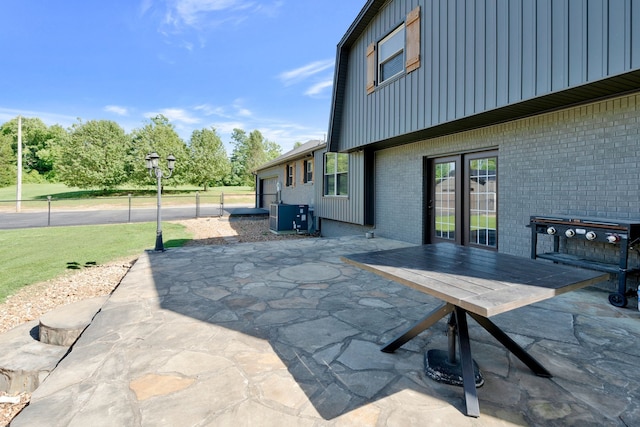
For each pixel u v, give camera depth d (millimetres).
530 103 4176
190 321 3088
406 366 2260
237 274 4895
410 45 5992
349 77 8234
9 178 39375
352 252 6605
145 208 21375
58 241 9031
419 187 7078
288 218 11164
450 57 5125
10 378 2463
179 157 33812
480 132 5625
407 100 6125
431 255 2609
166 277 4719
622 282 3350
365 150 8414
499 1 4324
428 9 5570
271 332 2836
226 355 2426
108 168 30344
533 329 2844
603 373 2143
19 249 7844
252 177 47344
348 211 9289
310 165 12875
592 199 4055
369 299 3729
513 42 4148
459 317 2023
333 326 2965
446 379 2039
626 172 3734
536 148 4711
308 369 2227
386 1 6730
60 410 1795
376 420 1712
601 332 2777
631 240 3273
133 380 2094
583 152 4141
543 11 3797
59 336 2926
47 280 5176
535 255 4215
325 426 1671
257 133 48406
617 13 3139
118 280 5176
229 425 1683
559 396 1901
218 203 26672
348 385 2035
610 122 3871
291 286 4262
